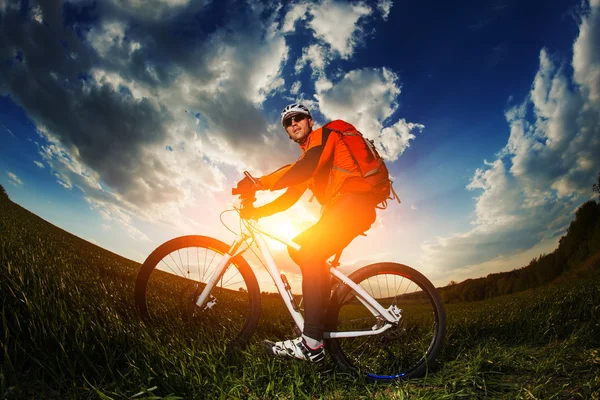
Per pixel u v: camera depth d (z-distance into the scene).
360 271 2.51
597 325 3.19
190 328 2.56
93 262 4.93
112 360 1.96
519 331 3.50
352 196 2.29
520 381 2.26
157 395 1.79
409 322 3.11
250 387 2.03
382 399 1.95
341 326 2.62
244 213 2.49
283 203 2.68
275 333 3.66
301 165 2.28
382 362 2.54
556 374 2.29
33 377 1.73
